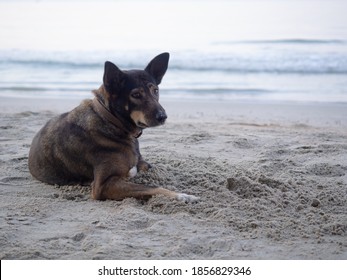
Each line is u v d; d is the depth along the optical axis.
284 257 4.96
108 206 6.31
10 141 9.84
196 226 5.64
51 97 16.53
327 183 7.22
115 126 6.75
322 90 17.14
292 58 21.47
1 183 7.25
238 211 6.04
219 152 9.09
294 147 9.47
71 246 5.16
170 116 13.36
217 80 19.00
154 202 6.22
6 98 16.19
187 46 24.58
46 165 7.22
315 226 5.70
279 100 15.73
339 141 10.11
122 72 6.64
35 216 5.97
